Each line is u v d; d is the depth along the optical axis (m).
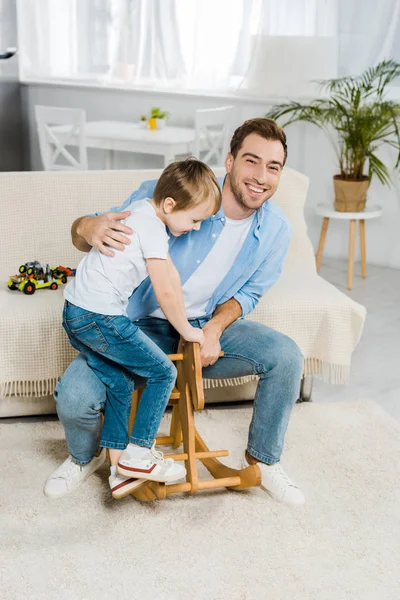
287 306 2.70
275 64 4.77
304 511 2.24
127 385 2.19
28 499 2.24
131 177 3.03
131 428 2.35
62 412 2.19
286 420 2.28
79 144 4.80
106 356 2.13
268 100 4.83
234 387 2.84
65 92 5.62
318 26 4.65
